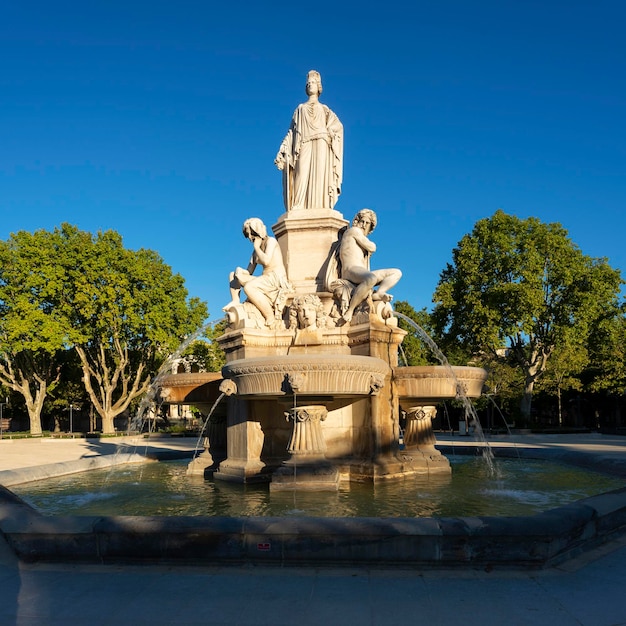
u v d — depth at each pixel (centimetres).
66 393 4728
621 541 620
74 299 3634
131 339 3994
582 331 3675
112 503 854
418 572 515
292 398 938
